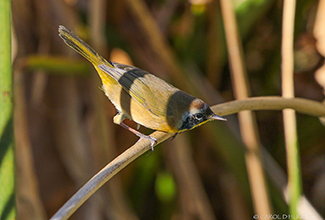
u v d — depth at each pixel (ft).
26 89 33.81
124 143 37.55
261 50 39.14
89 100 34.58
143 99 27.96
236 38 28.60
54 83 33.81
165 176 37.04
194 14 34.96
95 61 28.66
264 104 23.44
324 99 38.22
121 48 35.53
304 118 37.45
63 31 27.84
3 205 16.31
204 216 31.63
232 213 34.50
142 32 34.88
